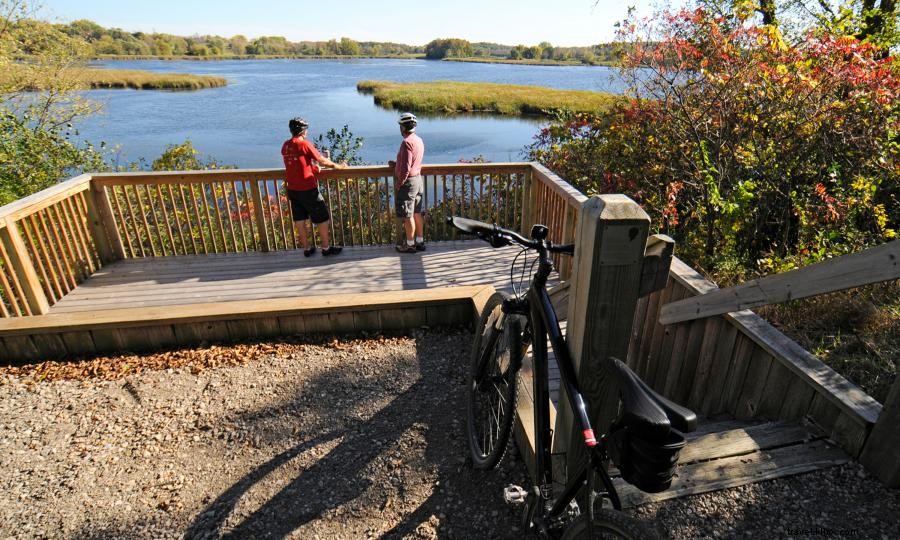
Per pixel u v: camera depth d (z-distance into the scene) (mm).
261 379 3559
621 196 1683
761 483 2176
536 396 2082
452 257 5652
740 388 2803
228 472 2770
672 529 2012
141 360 3812
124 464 2842
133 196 6781
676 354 3162
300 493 2611
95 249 5316
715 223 5746
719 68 6141
